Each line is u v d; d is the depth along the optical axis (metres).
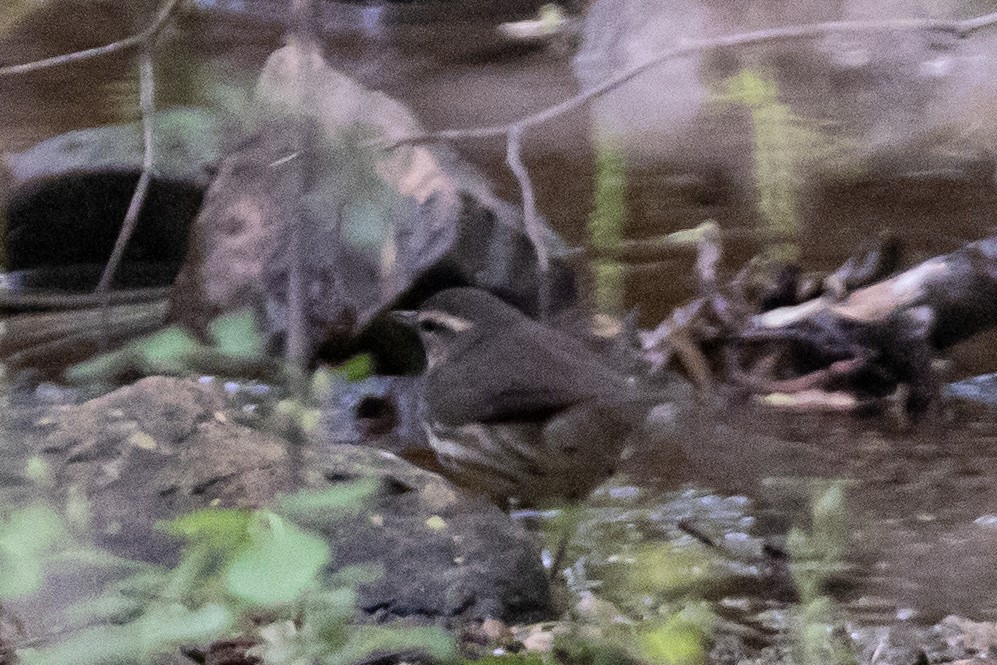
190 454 6.39
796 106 14.90
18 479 6.13
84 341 10.88
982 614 6.05
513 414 7.45
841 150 14.88
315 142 5.13
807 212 14.14
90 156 13.14
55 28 16.39
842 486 8.12
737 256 13.16
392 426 9.15
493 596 6.10
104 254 13.23
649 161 15.01
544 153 15.41
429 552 6.19
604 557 6.95
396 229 10.38
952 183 15.12
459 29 18.14
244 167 9.83
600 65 16.16
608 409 7.43
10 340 10.95
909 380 10.59
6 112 15.65
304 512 5.78
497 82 17.02
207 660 4.62
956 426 9.88
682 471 8.57
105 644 4.13
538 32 17.77
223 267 9.94
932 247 13.50
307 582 3.44
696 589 6.32
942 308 11.22
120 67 16.00
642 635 4.63
